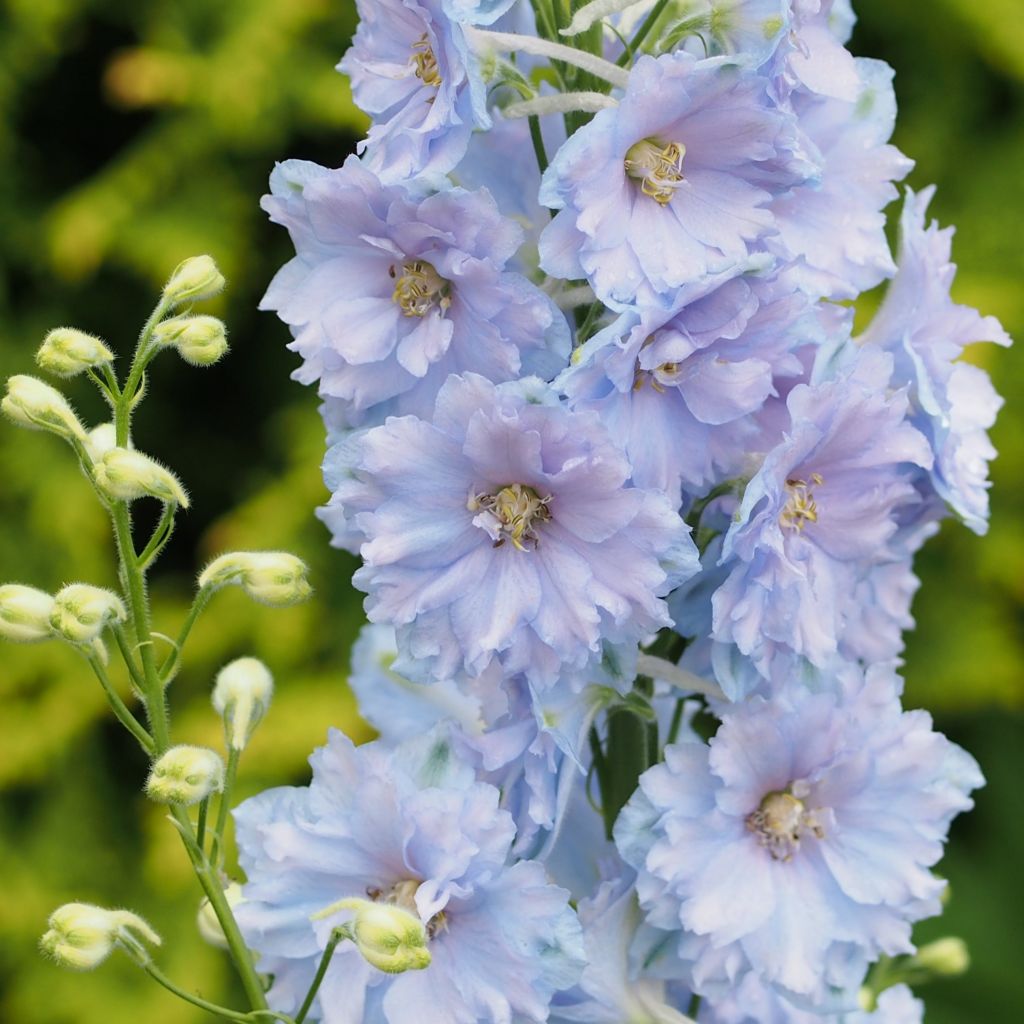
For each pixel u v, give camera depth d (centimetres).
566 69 84
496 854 83
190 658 139
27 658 138
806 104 85
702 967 85
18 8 141
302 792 85
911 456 84
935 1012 142
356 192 82
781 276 82
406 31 84
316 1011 85
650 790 85
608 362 81
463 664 83
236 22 142
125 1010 136
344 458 83
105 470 81
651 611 82
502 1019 83
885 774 86
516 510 82
